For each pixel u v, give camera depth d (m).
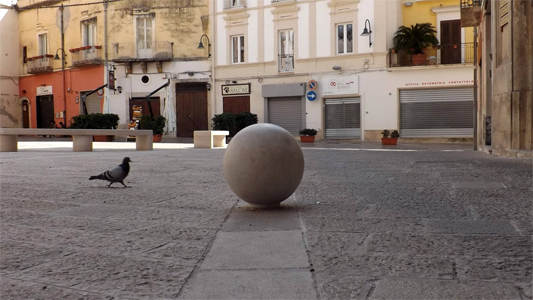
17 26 40.00
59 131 16.73
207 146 20.50
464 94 26.77
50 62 37.91
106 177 7.47
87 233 4.48
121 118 34.59
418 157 13.80
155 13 33.59
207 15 32.88
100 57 35.00
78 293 2.97
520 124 12.53
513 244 3.90
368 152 17.28
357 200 6.13
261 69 31.41
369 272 3.26
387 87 28.09
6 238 4.32
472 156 13.54
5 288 3.06
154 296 2.91
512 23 12.37
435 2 28.09
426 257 3.58
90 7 35.53
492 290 2.91
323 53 29.62
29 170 10.12
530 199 5.98
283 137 5.49
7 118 39.62
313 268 3.36
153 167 10.94
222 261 3.55
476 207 5.52
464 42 27.52
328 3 29.22
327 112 30.05
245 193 5.46
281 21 30.66
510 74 12.54
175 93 33.59
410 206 5.65
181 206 5.86
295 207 5.67
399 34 27.50
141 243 4.09
